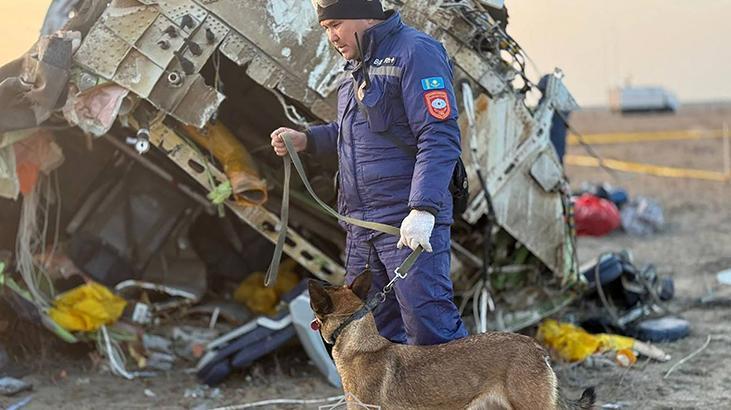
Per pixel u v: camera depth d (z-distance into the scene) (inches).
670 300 294.5
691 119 1310.3
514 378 141.6
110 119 194.1
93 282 239.6
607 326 251.8
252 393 209.6
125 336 231.6
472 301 242.4
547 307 243.3
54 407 197.3
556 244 233.0
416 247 141.4
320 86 201.6
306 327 213.5
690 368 223.5
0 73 197.6
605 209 410.6
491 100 214.7
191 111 195.6
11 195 208.5
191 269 268.1
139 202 254.4
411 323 153.2
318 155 167.9
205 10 194.1
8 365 215.8
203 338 241.1
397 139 151.4
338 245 240.2
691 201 520.4
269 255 270.7
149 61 193.3
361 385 143.1
